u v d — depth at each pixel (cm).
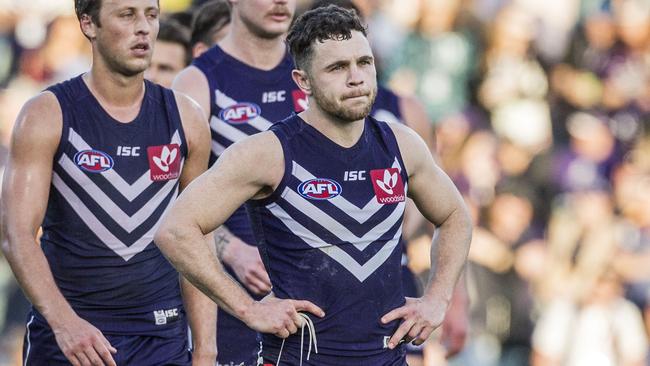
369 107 1908
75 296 2116
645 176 4272
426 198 2022
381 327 1945
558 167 4188
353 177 1938
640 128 4488
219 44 2556
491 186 4053
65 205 2095
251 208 1962
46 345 2127
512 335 3809
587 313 3816
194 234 1886
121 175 2105
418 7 4419
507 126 4331
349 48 1892
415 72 4356
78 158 2088
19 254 2034
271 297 1920
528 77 4469
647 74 4634
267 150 1911
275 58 2542
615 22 4728
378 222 1942
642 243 3981
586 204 4044
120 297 2123
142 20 2084
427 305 1978
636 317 3834
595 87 4559
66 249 2108
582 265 3875
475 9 4522
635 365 3797
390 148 1970
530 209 3972
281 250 1933
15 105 4231
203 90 2511
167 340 2169
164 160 2130
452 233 2039
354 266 1927
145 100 2139
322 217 1920
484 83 4425
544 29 4609
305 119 1945
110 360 2027
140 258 2123
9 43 4341
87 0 2083
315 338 1920
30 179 2056
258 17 2483
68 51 4303
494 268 3822
